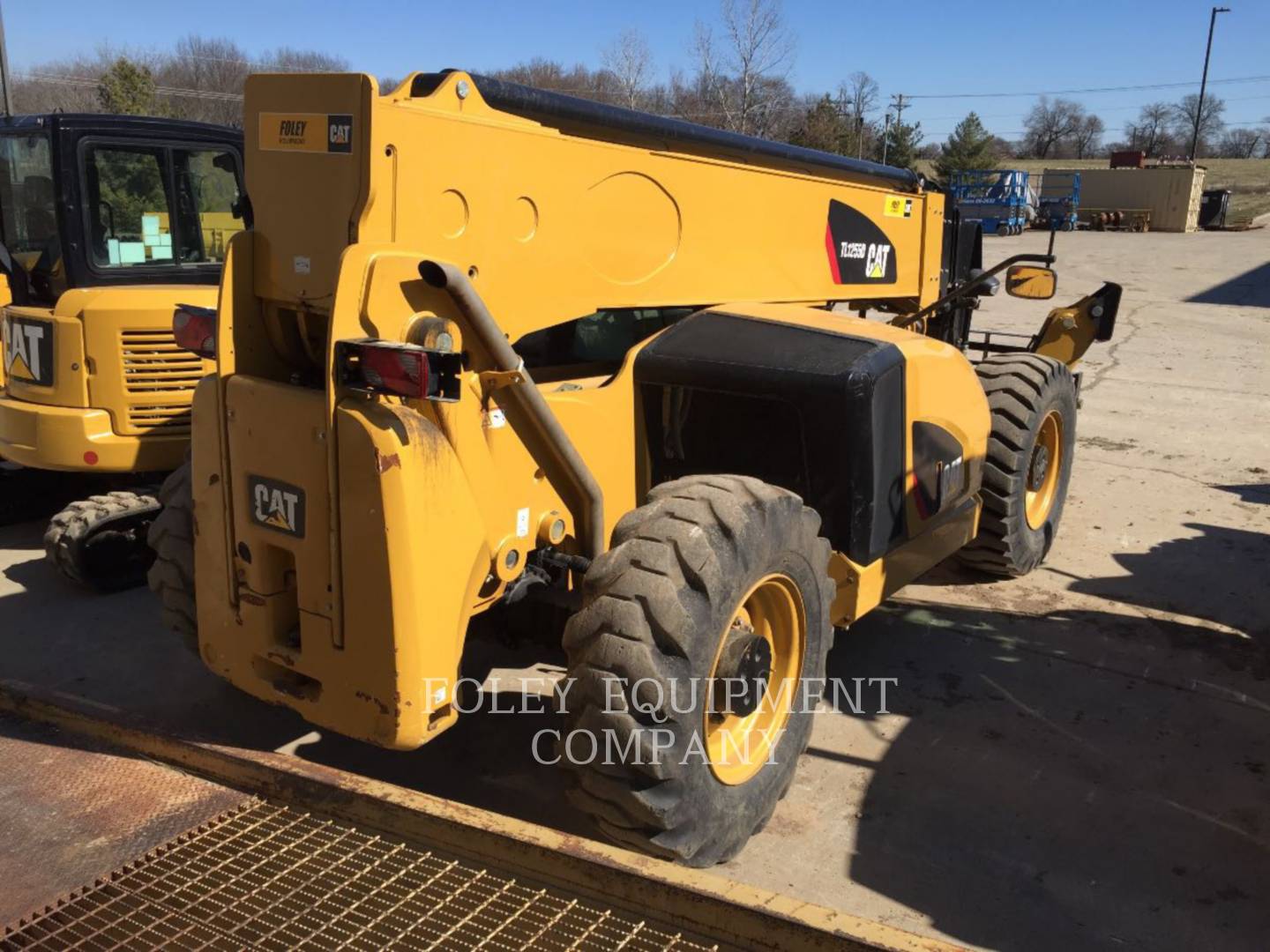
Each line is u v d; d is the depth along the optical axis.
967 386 4.26
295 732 3.79
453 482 2.60
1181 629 4.80
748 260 3.99
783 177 4.09
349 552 2.54
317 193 2.58
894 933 1.89
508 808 3.31
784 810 3.34
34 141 4.88
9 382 5.07
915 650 4.54
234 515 2.81
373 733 2.63
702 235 3.69
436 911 2.16
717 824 2.79
